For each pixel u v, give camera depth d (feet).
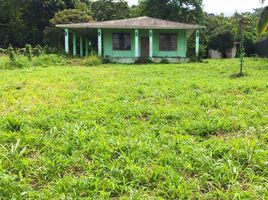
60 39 99.76
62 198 11.10
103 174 12.89
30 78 38.52
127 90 29.66
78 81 36.11
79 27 76.18
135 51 78.28
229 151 14.37
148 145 15.16
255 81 34.81
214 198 11.43
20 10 115.44
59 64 64.54
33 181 12.75
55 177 12.81
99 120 19.58
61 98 26.73
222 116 20.65
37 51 72.02
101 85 33.04
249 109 22.72
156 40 81.15
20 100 26.37
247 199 11.00
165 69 53.11
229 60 82.89
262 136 16.88
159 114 20.89
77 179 12.31
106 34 80.94
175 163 13.52
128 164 13.30
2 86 32.45
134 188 11.93
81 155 14.34
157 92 28.25
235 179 12.32
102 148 14.74
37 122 18.60
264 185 11.94
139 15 127.75
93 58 67.77
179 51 81.66
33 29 115.55
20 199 11.31
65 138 15.98
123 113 21.20
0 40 115.24
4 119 18.97
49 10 115.14
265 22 66.59
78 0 119.44
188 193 11.50
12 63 54.80
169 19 121.49
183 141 15.85
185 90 29.55
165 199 11.37
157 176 12.56
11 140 16.14
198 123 18.61
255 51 122.42
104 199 11.10
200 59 77.20
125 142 15.31
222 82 34.17
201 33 123.65
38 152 14.94
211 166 13.14
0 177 12.17
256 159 13.66
